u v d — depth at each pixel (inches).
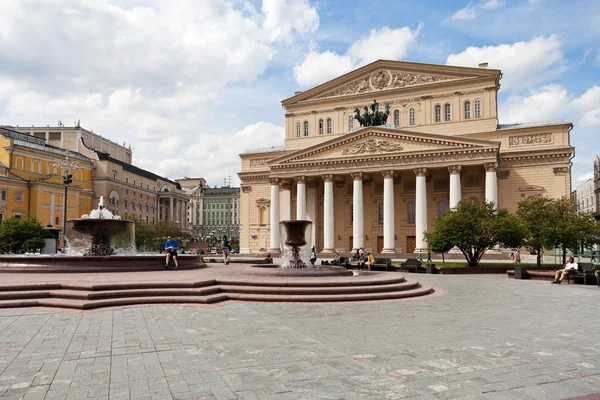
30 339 384.5
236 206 5999.0
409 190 2423.7
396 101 2522.1
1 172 2706.7
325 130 2694.4
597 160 3937.0
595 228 1417.3
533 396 263.4
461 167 2114.9
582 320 519.2
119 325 445.1
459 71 2395.4
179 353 345.7
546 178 2145.7
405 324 477.7
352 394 264.1
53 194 2994.6
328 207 2370.8
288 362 327.0
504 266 1523.1
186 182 6456.7
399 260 2086.6
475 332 441.7
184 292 608.4
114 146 4232.3
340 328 450.6
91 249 993.5
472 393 267.9
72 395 255.9
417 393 266.8
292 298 626.8
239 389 269.4
